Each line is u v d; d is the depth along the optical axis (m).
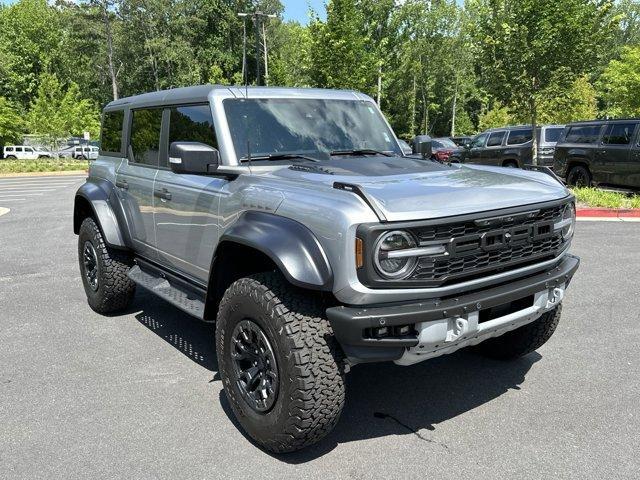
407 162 4.04
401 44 38.84
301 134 4.18
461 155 20.19
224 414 3.68
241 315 3.23
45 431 3.47
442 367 4.38
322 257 2.89
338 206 2.88
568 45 14.29
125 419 3.61
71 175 31.62
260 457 3.18
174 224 4.38
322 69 24.98
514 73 14.98
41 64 66.00
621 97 31.39
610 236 9.22
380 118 4.79
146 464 3.11
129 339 5.03
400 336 2.90
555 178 3.82
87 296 5.88
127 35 56.22
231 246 3.50
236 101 4.06
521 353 4.29
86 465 3.11
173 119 4.48
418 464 3.10
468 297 3.01
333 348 2.99
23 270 7.70
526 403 3.77
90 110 58.56
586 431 3.39
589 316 5.42
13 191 20.95
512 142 18.06
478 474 2.99
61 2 56.03
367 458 3.16
